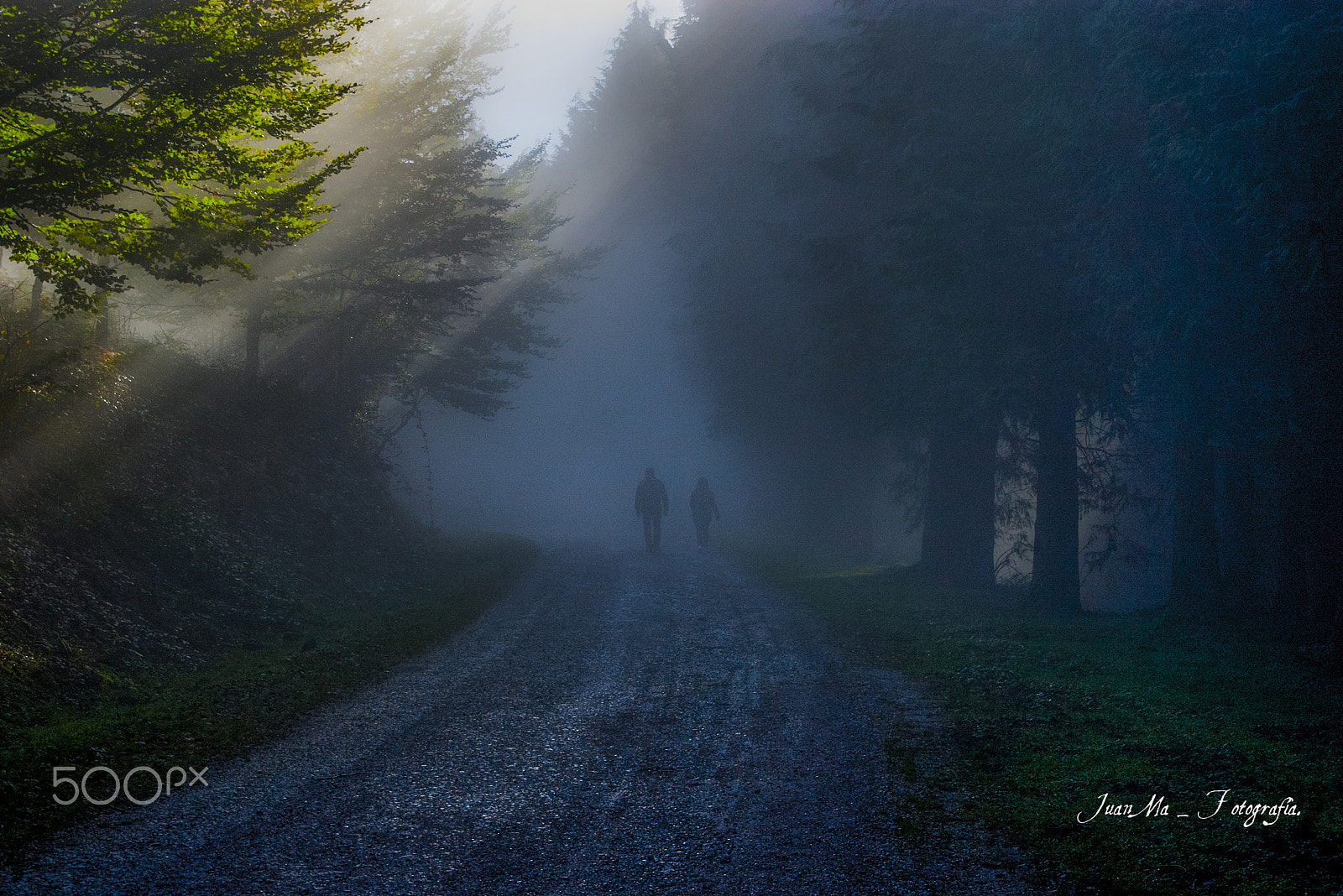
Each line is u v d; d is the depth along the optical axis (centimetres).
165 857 482
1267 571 1399
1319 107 897
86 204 854
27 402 1145
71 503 1082
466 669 990
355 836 524
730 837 539
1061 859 513
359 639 1120
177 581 1143
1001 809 592
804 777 654
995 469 1911
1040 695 901
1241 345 1111
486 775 641
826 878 486
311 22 863
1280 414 1097
